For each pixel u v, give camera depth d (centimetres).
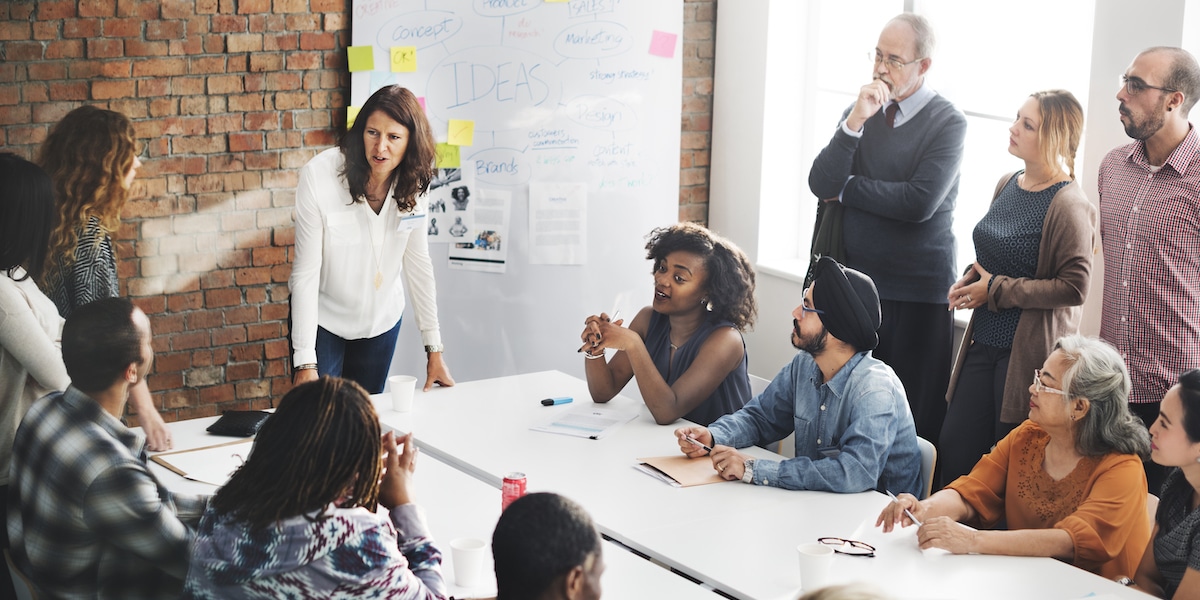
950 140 419
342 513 189
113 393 223
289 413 188
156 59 445
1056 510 272
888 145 432
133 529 217
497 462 308
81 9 430
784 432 334
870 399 298
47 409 223
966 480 287
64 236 360
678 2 499
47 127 433
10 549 235
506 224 493
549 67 485
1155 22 361
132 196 450
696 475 298
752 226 542
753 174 538
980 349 387
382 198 380
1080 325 393
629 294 514
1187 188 336
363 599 189
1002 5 441
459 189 488
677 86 506
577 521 171
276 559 186
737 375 356
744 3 532
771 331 538
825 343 307
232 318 477
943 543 251
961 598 230
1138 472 262
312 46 471
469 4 475
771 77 525
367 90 475
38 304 282
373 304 393
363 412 190
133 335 221
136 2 438
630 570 241
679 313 357
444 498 281
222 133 462
